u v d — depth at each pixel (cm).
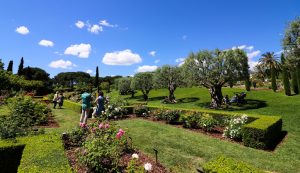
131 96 5053
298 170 833
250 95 3525
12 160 706
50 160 575
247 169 534
